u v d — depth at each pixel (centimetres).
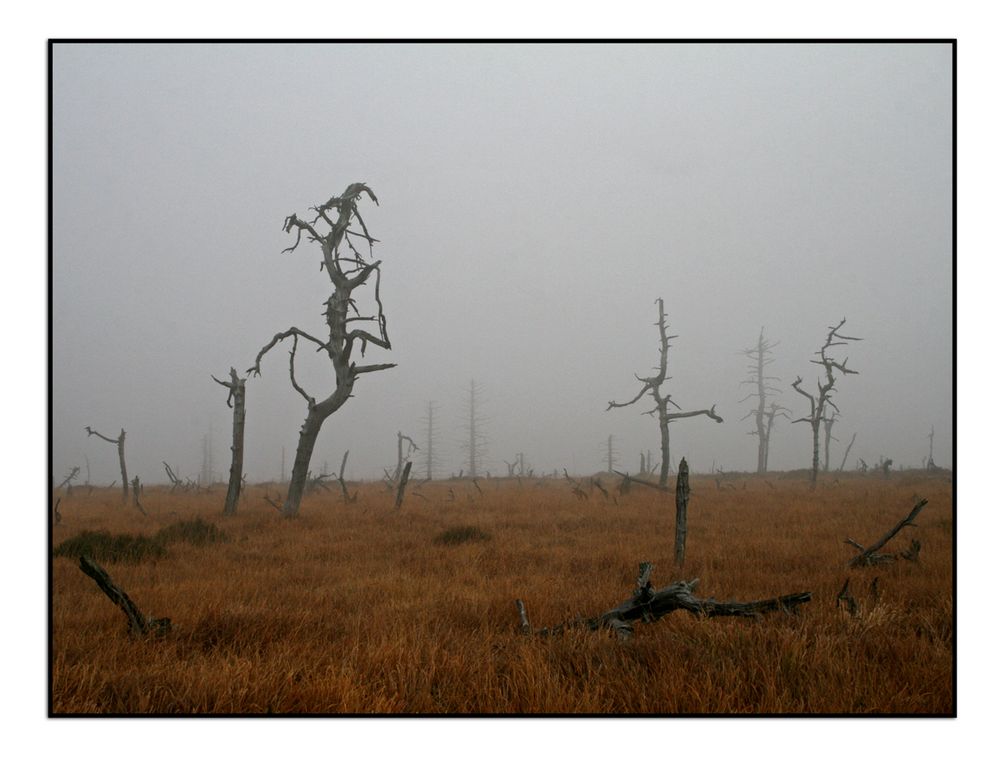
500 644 539
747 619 571
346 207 2073
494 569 920
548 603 679
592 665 476
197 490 3572
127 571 884
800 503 1981
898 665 475
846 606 607
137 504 1994
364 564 955
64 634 536
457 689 445
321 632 571
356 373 1978
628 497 2506
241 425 1883
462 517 1689
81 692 429
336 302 2034
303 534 1328
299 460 1845
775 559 948
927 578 784
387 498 2777
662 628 572
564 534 1295
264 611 611
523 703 420
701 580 807
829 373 3055
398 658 475
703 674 446
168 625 565
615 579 834
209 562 973
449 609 656
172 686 439
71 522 1619
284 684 438
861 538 1151
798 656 464
